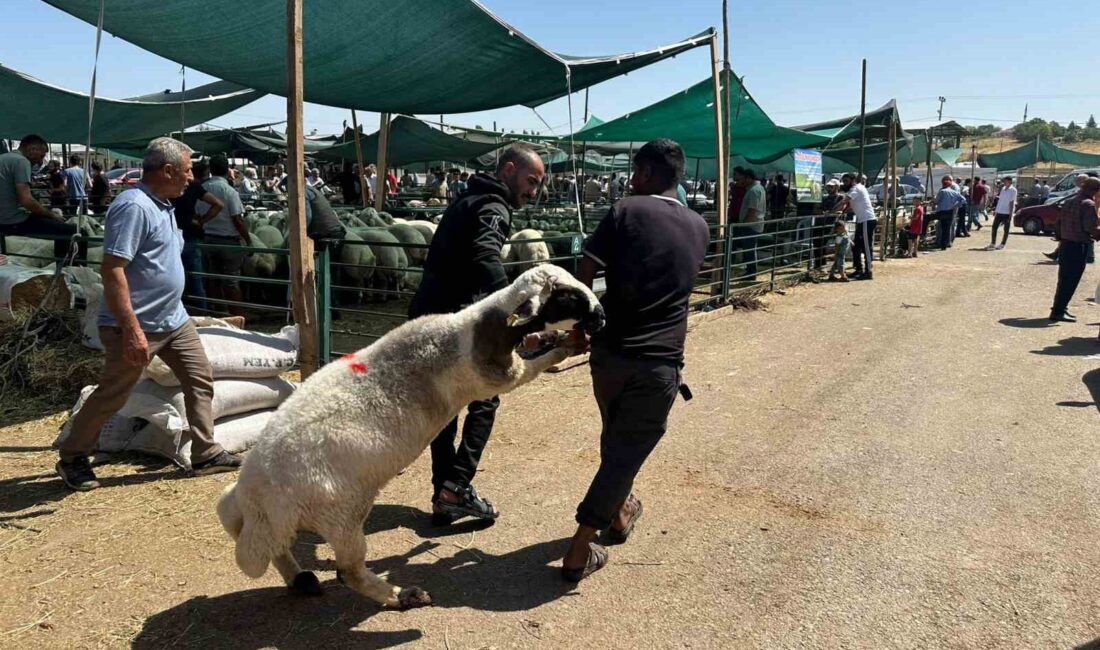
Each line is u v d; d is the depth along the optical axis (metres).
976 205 26.77
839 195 16.69
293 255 5.54
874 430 5.75
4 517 4.14
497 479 4.83
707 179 32.66
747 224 11.12
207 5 6.33
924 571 3.69
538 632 3.22
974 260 17.38
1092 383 3.68
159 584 3.53
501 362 3.08
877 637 3.18
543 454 5.27
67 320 6.94
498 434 5.66
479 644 3.13
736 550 3.92
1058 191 29.48
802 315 10.52
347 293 10.27
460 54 7.38
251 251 6.38
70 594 3.43
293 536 3.04
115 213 4.13
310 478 2.89
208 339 5.12
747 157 20.61
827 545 3.96
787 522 4.23
